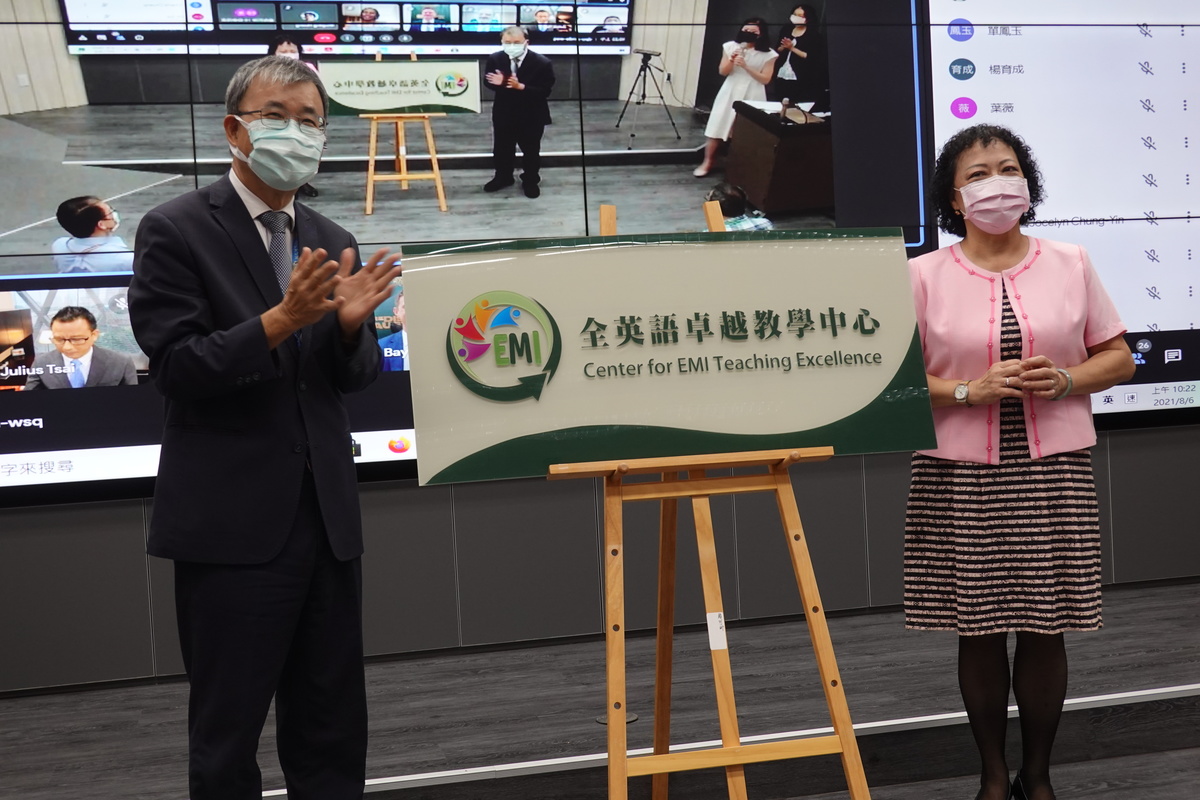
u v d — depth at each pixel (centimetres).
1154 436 450
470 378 185
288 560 179
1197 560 454
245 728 175
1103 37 438
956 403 209
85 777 286
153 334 172
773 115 423
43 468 380
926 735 259
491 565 410
